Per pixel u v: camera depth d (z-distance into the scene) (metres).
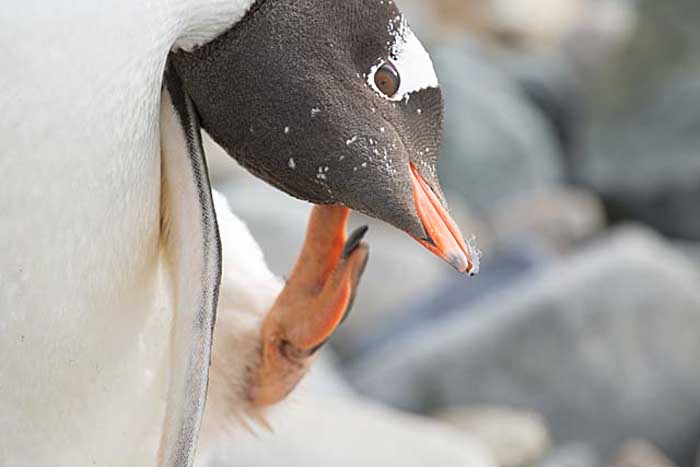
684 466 13.82
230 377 4.57
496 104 24.78
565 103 27.27
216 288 3.74
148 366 4.02
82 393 3.79
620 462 13.04
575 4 30.52
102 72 3.41
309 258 4.41
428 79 4.00
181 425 3.74
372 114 3.88
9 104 3.35
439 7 29.52
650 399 13.75
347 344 14.57
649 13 25.69
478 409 13.38
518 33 28.98
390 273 15.21
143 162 3.64
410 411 13.51
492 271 15.20
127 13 3.43
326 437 8.43
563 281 14.03
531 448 12.45
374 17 3.86
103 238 3.59
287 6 3.77
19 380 3.63
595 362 13.77
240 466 7.91
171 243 3.85
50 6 3.33
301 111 3.81
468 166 23.81
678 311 13.96
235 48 3.75
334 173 3.88
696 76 24.98
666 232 23.17
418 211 3.93
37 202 3.44
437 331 14.05
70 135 3.41
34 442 3.76
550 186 24.27
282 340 4.49
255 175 3.99
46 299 3.55
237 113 3.83
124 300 3.79
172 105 3.78
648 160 23.61
